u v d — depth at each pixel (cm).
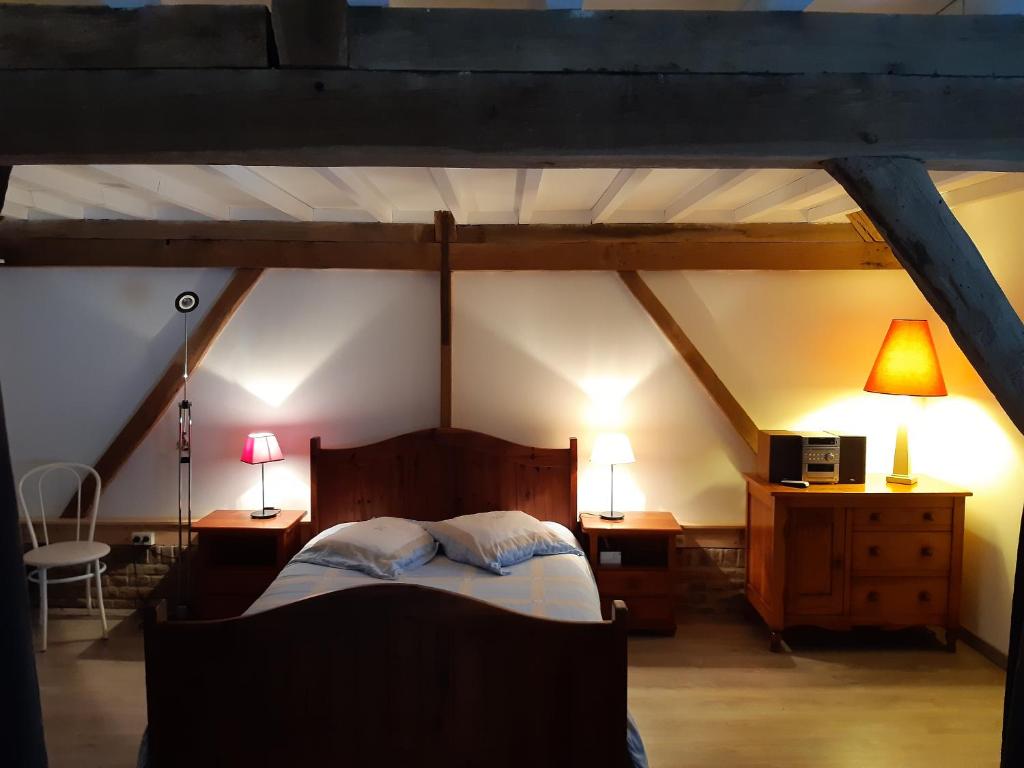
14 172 286
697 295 423
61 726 297
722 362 424
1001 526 354
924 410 416
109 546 410
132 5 168
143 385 422
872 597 368
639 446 427
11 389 421
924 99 178
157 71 172
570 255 414
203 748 211
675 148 177
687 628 402
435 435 412
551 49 174
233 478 424
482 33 174
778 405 425
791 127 177
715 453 427
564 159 179
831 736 291
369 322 423
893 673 346
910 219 178
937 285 177
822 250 413
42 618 370
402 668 211
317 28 169
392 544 334
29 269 418
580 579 319
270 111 173
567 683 209
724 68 176
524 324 423
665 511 426
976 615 373
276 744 212
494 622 208
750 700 320
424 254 414
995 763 272
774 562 367
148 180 310
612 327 423
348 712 212
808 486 377
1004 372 172
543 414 426
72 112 171
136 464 425
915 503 364
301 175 320
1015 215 338
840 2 175
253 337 422
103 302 419
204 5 170
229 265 412
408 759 213
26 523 420
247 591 381
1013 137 179
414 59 173
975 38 178
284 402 423
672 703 317
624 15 175
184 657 208
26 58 170
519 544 342
